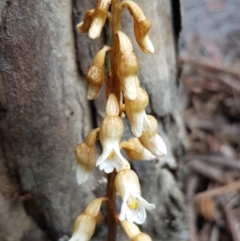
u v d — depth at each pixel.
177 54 0.14
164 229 0.14
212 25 0.27
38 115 0.11
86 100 0.12
